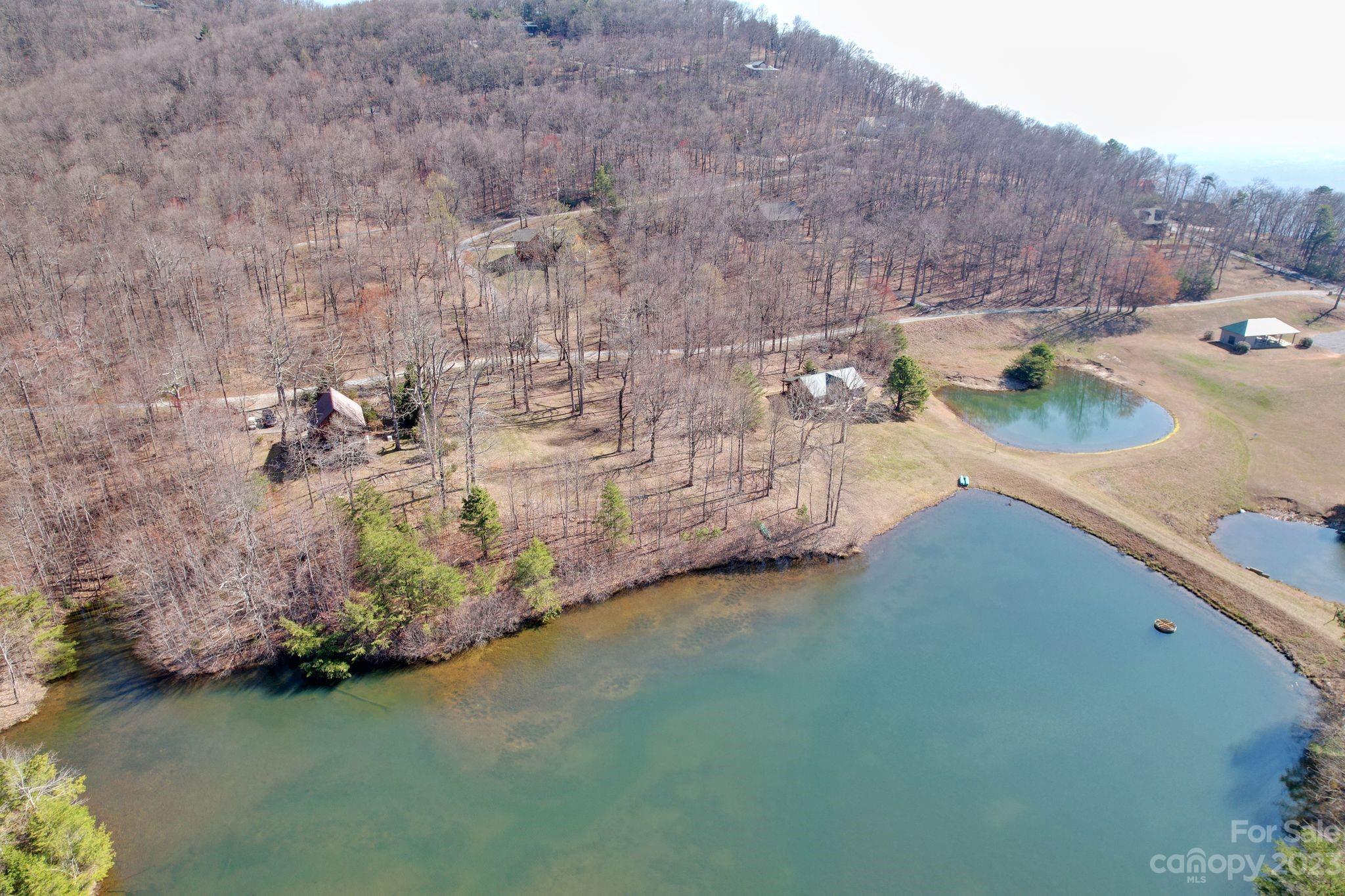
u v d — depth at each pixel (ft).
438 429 269.23
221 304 338.75
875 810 164.66
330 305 383.45
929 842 157.48
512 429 306.14
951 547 262.26
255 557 206.69
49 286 328.70
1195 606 233.96
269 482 245.24
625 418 324.19
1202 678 204.74
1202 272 553.64
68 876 129.18
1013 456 324.80
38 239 350.23
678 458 295.28
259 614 197.26
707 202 495.82
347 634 197.88
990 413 384.47
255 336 303.89
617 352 365.61
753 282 413.59
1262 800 168.76
